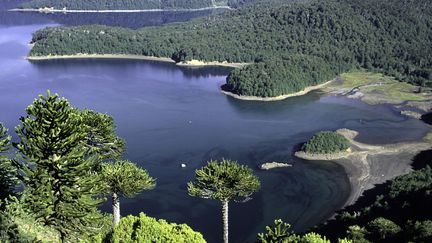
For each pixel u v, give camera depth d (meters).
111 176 42.62
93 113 44.47
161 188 103.94
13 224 30.02
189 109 170.88
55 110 32.31
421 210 78.75
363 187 109.56
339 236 74.06
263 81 191.50
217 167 46.47
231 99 188.12
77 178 33.00
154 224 33.69
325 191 107.31
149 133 141.75
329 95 194.38
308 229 89.62
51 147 31.34
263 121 159.00
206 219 91.56
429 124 156.12
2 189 34.94
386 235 65.50
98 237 34.72
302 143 136.75
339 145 128.88
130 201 97.31
